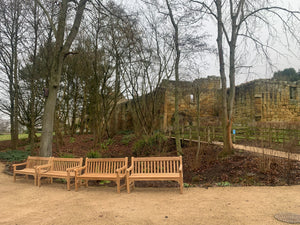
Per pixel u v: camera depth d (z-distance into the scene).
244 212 4.07
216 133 13.84
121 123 27.23
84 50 14.87
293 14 8.90
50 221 3.85
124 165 6.29
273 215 3.86
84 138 22.42
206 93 22.69
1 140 26.08
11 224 3.73
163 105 19.94
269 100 20.66
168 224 3.62
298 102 22.14
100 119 15.52
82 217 4.02
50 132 9.09
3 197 5.48
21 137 26.66
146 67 14.37
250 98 20.98
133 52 13.79
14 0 12.33
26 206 4.74
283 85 21.53
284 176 6.46
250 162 7.82
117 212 4.25
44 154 8.78
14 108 16.52
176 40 10.51
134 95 17.09
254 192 5.50
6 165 11.00
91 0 9.55
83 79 21.06
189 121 21.50
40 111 19.56
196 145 12.56
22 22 13.45
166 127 18.12
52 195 5.65
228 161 8.52
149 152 12.87
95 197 5.41
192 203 4.73
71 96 24.67
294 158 7.39
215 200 4.93
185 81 14.59
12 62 15.78
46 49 13.73
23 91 18.52
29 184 7.01
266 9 9.41
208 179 7.42
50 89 9.23
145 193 5.71
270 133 10.12
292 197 4.89
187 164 9.70
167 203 4.77
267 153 8.33
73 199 5.25
